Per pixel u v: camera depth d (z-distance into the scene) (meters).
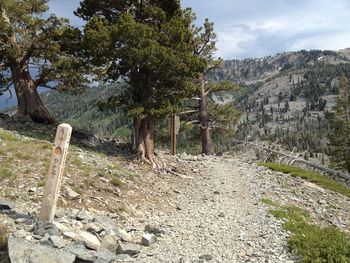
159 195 16.80
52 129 25.69
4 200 10.74
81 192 13.75
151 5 23.83
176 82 23.58
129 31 20.16
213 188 20.58
